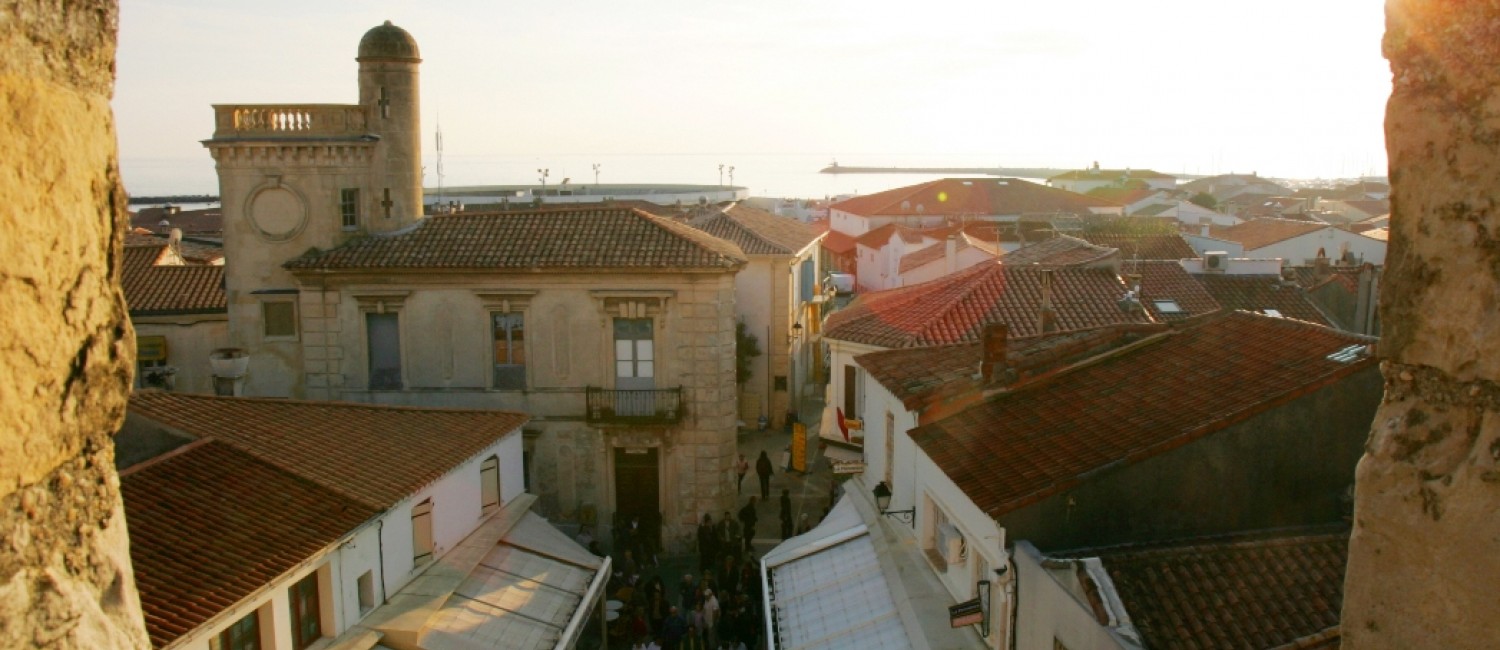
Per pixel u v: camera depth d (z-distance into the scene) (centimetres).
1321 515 1537
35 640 321
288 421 2359
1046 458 1642
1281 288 4188
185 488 1900
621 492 3447
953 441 1864
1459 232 376
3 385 310
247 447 2108
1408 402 404
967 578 1780
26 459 320
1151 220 8175
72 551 339
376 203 3525
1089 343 2016
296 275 3394
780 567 2416
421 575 2236
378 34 3488
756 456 4434
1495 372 365
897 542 2194
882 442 2441
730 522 3328
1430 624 386
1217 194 14338
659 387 3384
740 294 4869
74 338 337
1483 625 369
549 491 3434
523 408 3409
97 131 346
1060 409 1827
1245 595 1341
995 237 6906
